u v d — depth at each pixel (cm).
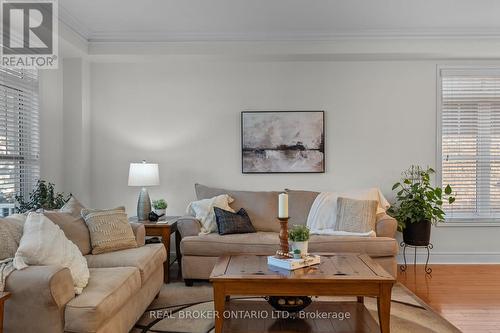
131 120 486
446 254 479
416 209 433
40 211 306
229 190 467
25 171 399
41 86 421
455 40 446
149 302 308
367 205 407
